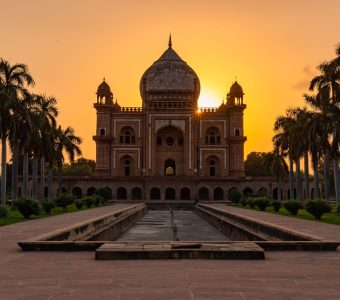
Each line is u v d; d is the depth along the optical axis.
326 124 35.88
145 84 76.31
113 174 72.00
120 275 8.63
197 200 64.44
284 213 35.38
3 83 36.16
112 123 73.44
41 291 7.33
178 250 10.57
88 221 19.62
